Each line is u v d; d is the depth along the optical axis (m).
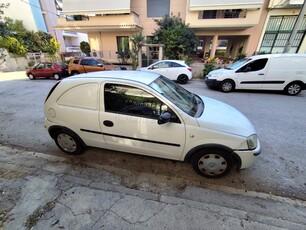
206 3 13.05
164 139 2.44
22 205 2.10
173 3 15.38
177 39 13.58
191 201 2.19
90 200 2.19
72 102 2.73
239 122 2.47
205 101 3.06
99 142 2.82
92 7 15.28
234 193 2.34
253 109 5.71
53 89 2.86
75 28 15.94
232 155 2.34
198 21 14.09
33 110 5.67
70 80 2.73
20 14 20.94
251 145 2.32
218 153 2.39
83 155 3.18
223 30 15.38
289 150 3.36
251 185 2.48
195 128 2.30
